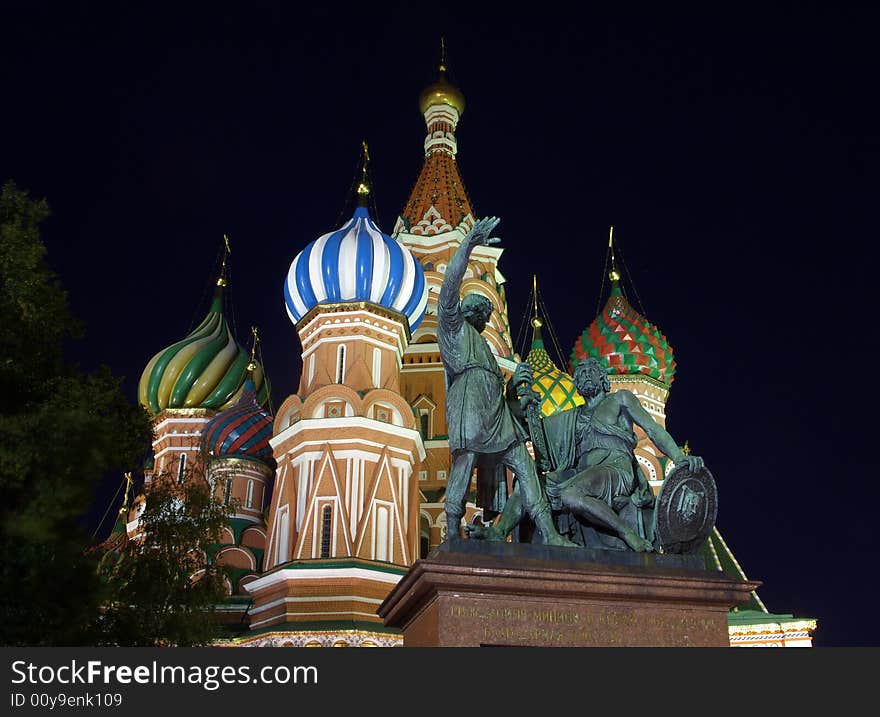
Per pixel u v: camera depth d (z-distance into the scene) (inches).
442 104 2487.7
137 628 805.2
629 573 408.2
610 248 2368.4
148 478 2058.3
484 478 474.0
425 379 2026.3
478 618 389.1
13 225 676.7
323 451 1583.4
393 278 1734.7
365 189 1876.2
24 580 550.3
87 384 715.4
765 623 1610.5
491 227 469.1
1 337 641.6
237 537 1779.0
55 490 563.2
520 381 496.1
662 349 2228.1
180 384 2137.1
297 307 1776.6
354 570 1465.3
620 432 480.7
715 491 462.3
